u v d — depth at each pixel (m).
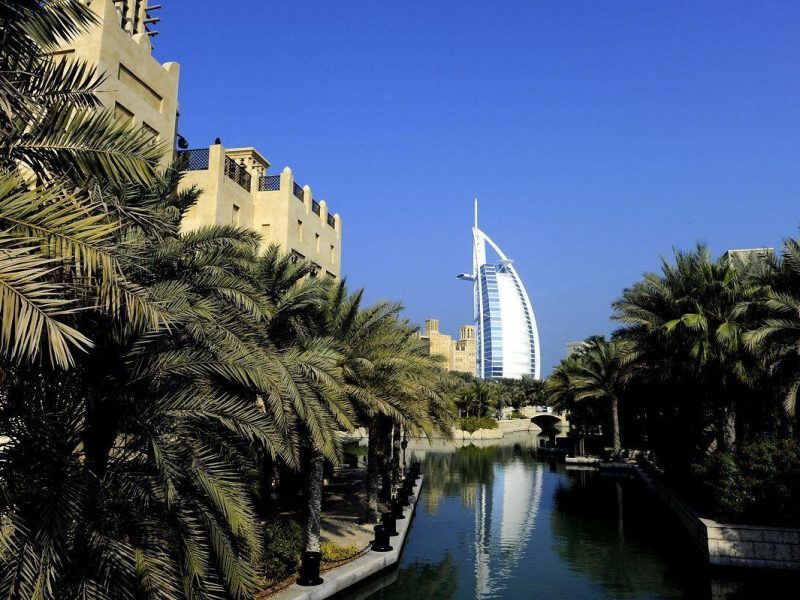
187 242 10.01
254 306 9.90
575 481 36.88
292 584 12.99
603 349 44.00
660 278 24.12
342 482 30.61
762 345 20.05
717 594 14.90
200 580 7.40
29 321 3.87
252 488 9.70
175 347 8.36
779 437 20.36
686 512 20.89
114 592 6.42
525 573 16.88
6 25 5.60
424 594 14.88
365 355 15.95
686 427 26.59
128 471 7.55
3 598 5.68
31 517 6.04
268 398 10.33
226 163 22.94
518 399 115.44
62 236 4.54
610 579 16.28
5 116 5.54
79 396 7.14
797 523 16.77
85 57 15.14
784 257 20.33
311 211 28.92
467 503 28.80
